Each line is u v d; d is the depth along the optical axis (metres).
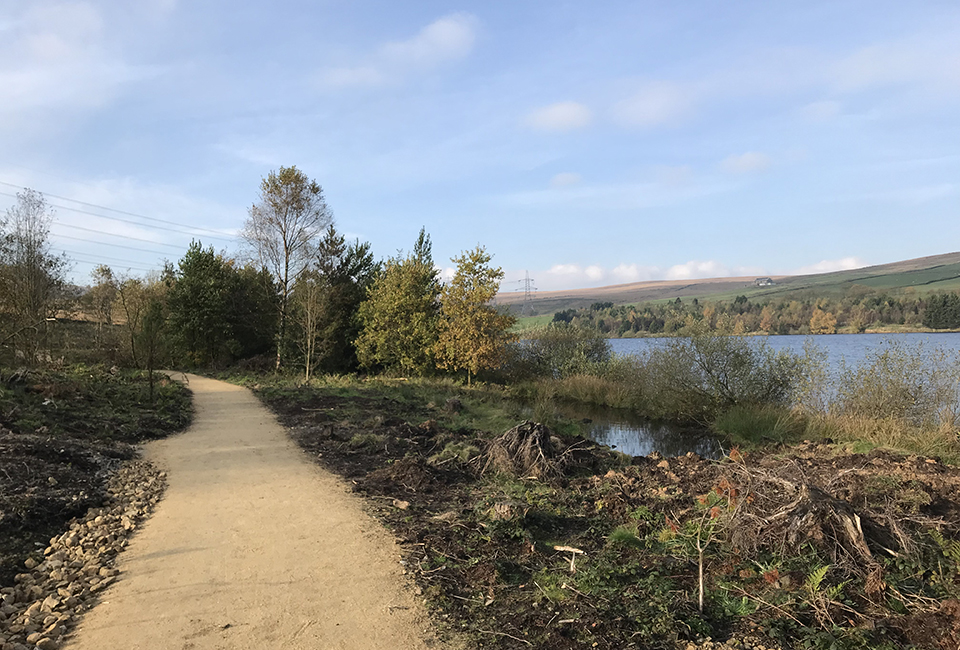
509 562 4.81
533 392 24.58
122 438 10.09
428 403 16.67
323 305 25.12
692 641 3.45
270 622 3.82
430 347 25.73
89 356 22.67
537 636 3.60
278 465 8.61
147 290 35.03
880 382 13.23
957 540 4.84
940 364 12.76
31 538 5.26
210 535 5.55
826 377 14.85
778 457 9.48
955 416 11.84
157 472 8.03
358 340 27.77
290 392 17.97
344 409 14.64
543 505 6.58
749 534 4.73
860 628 3.40
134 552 5.12
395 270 27.98
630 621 3.70
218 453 9.43
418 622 3.83
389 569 4.72
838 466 8.52
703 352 17.17
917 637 3.29
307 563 4.85
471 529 5.71
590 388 22.95
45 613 3.95
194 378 23.86
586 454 9.81
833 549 4.42
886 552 4.44
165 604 4.09
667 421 17.83
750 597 3.96
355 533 5.60
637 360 22.89
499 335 25.44
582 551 5.05
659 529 5.59
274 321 32.00
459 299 25.22
